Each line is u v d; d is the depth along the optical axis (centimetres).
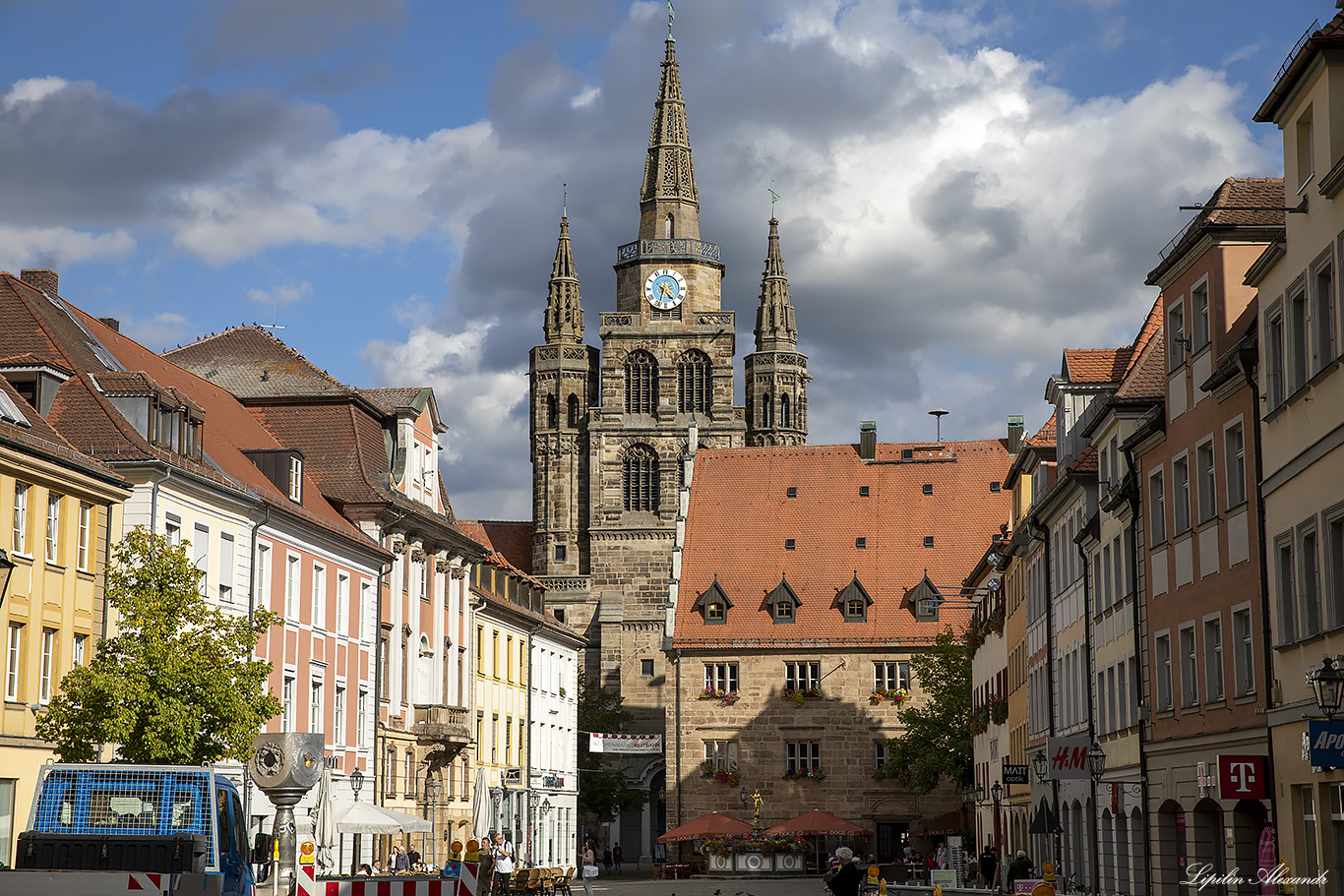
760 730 11244
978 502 12288
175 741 3975
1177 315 4253
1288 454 3353
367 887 2994
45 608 4581
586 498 14838
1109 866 5203
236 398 7406
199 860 2727
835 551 12006
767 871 10356
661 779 14150
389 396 7969
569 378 15112
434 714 7712
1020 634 7425
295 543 6372
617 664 14300
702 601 11644
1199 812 4072
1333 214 3056
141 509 5147
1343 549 3106
